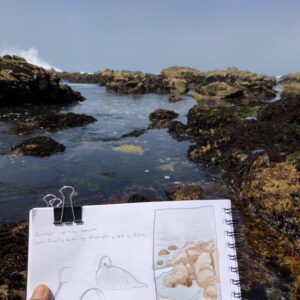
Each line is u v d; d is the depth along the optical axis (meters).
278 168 1.01
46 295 0.29
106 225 0.32
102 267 0.31
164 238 0.32
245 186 1.04
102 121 2.39
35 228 0.31
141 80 5.39
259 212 0.93
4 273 0.68
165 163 1.44
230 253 0.33
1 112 2.65
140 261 0.32
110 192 1.13
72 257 0.31
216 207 0.33
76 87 5.91
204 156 1.48
